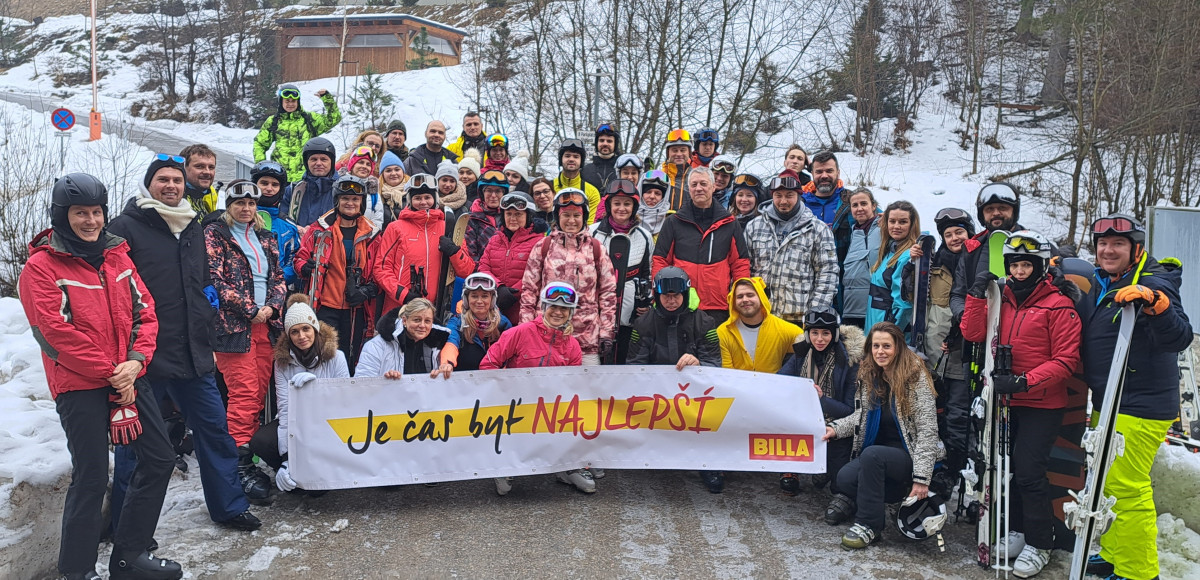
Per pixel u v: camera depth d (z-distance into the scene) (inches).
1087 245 625.3
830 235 244.5
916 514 190.2
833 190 274.5
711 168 291.4
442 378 209.0
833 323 209.8
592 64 660.1
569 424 214.2
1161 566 182.1
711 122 642.2
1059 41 842.2
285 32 1301.7
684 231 243.1
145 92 1325.0
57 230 145.1
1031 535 179.3
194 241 175.2
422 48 1227.2
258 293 215.9
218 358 208.1
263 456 207.2
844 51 856.3
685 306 218.5
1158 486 197.5
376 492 215.5
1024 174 753.6
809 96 724.0
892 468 187.6
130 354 153.3
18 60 1525.6
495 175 256.4
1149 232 253.0
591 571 173.6
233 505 186.1
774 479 232.5
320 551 180.5
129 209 167.9
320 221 240.2
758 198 280.4
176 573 165.0
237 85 1268.5
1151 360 167.3
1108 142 655.1
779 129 766.5
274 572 170.7
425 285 239.5
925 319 222.4
